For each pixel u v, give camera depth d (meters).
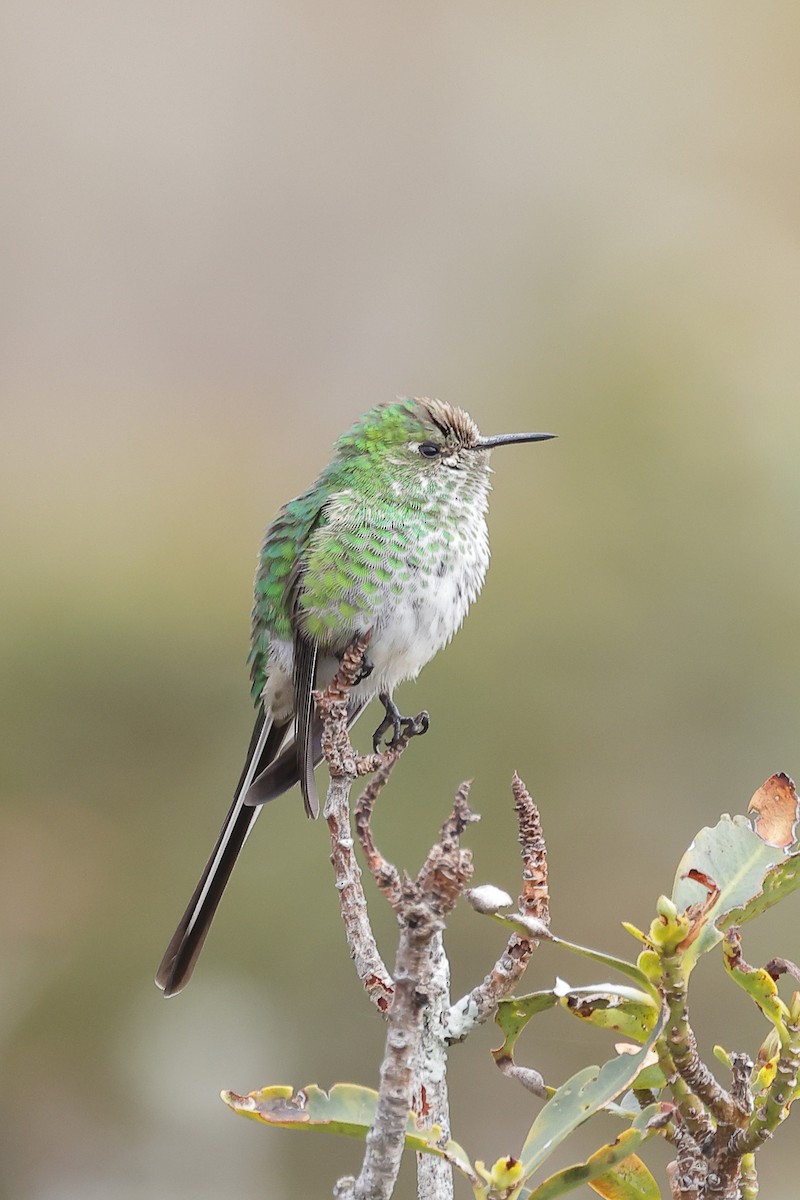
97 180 21.34
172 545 12.98
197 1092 10.50
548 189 19.22
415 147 20.98
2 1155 10.52
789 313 13.57
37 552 12.73
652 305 13.84
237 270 20.31
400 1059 3.26
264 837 11.15
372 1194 3.28
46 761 12.05
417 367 18.48
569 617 11.91
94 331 19.64
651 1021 3.45
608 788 11.59
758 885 3.46
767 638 11.90
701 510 12.23
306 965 10.92
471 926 11.07
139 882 11.77
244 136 21.75
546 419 13.10
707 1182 3.40
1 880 11.59
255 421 17.03
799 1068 3.34
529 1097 10.51
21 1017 11.05
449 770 11.35
